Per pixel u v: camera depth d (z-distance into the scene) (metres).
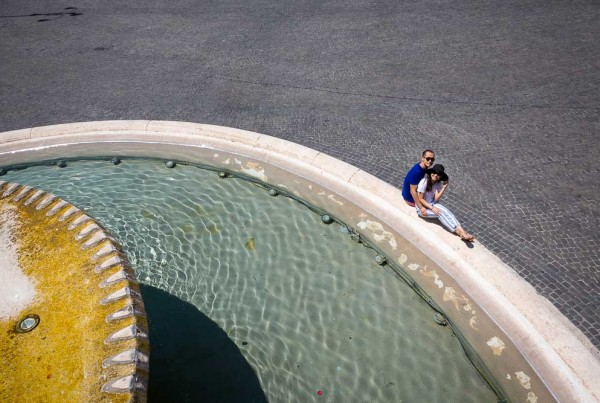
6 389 3.17
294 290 5.76
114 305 3.63
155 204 7.16
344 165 7.05
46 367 3.28
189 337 5.33
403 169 7.06
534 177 6.69
